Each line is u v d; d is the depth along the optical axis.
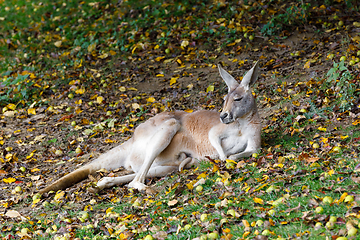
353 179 7.02
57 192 9.23
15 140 12.80
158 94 14.68
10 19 22.84
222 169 8.61
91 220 7.75
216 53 16.55
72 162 11.22
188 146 9.80
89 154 11.57
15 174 10.66
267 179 7.80
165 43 17.73
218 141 9.45
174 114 10.24
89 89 15.75
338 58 13.44
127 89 15.36
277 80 13.45
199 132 9.73
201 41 17.44
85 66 17.27
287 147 9.23
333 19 16.86
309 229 6.05
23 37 20.86
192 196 7.88
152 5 20.97
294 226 6.20
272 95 12.72
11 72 17.64
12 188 9.91
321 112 10.48
